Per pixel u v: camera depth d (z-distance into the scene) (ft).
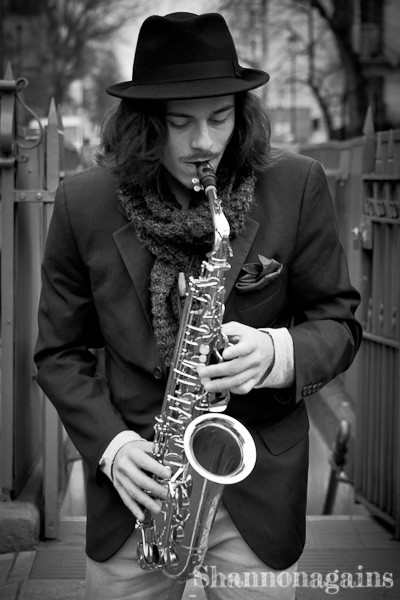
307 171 8.00
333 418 23.18
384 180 15.46
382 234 15.80
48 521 14.62
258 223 7.75
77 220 7.90
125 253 7.73
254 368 7.25
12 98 14.23
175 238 7.52
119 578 7.90
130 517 7.76
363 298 16.58
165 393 7.59
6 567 13.66
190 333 7.44
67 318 8.07
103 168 8.03
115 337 7.82
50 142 14.32
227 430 7.27
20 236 14.99
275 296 7.81
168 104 7.42
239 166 7.72
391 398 15.25
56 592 12.76
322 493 20.16
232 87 7.30
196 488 7.36
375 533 15.21
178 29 7.43
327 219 7.99
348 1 72.02
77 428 7.76
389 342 15.15
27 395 15.83
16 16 98.17
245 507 7.69
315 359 7.50
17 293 14.70
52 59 98.99
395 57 74.54
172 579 7.74
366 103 72.95
